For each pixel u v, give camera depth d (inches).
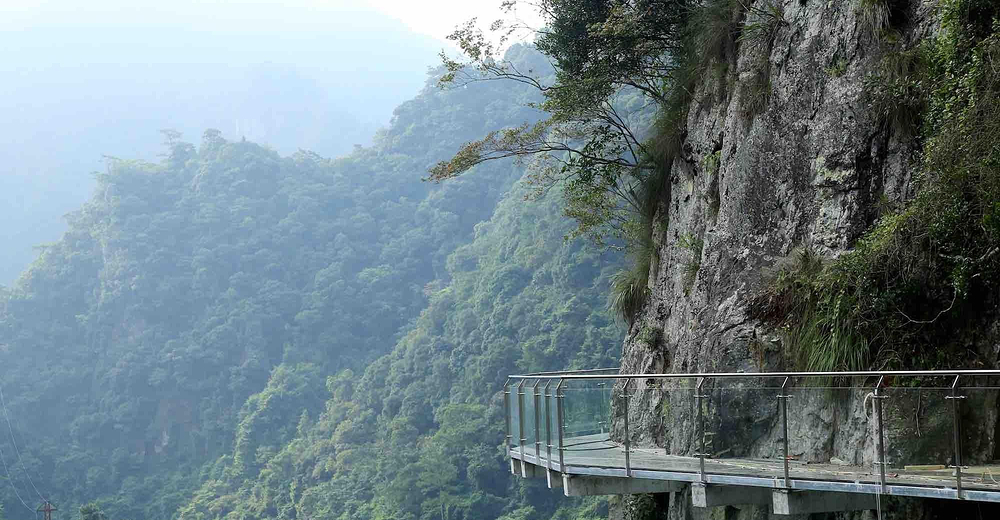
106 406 6407.5
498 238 5285.4
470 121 7701.8
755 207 458.6
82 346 6786.4
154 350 6594.5
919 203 350.0
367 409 5004.9
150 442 6309.1
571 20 698.8
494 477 3801.7
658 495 532.1
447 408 4079.7
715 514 422.6
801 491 316.2
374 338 6412.4
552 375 452.1
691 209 559.2
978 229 330.0
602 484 413.7
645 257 655.8
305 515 4377.5
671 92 644.7
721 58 546.0
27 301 6958.7
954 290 337.7
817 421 321.1
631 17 641.0
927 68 376.8
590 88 697.0
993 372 266.8
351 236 7209.6
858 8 419.2
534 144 756.6
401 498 3816.4
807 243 420.8
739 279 450.9
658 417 394.3
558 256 4195.4
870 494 324.2
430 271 6840.6
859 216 398.3
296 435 5620.1
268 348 6510.8
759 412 339.6
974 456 268.4
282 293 6697.8
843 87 418.6
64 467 6008.9
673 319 555.2
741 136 485.7
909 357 341.7
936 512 309.7
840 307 359.6
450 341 4798.2
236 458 5492.1
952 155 340.2
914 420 284.4
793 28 462.6
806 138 435.5
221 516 5044.3
